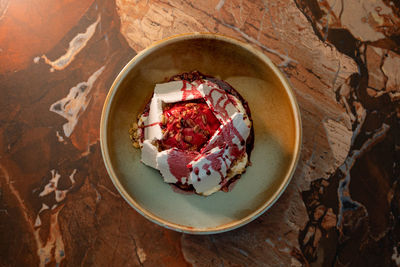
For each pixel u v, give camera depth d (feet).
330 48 1.53
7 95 1.52
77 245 1.46
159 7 1.55
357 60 1.53
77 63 1.53
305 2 1.54
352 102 1.51
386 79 1.52
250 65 1.37
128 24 1.54
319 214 1.47
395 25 1.53
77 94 1.52
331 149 1.50
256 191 1.35
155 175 1.38
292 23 1.54
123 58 1.53
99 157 1.50
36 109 1.51
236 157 1.37
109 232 1.47
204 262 1.46
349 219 1.47
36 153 1.50
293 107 1.29
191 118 1.34
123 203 1.48
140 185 1.35
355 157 1.49
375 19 1.54
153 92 1.43
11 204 1.47
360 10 1.54
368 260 1.46
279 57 1.53
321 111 1.51
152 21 1.54
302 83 1.52
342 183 1.49
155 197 1.34
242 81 1.42
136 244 1.46
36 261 1.46
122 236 1.47
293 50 1.53
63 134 1.51
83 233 1.47
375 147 1.50
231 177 1.37
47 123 1.51
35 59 1.53
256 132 1.41
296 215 1.47
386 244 1.47
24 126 1.51
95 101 1.52
